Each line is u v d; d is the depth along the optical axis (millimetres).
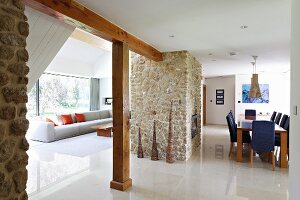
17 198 1679
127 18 2805
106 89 10453
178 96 4719
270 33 3408
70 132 7180
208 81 10688
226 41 3912
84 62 9289
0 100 1574
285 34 3467
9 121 1630
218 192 3182
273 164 4125
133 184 3455
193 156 5062
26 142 1751
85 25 2514
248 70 7930
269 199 2969
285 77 8289
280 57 5422
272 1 2295
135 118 5102
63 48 7777
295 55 2070
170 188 3314
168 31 3334
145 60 4973
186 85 4668
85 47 8398
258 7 2443
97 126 7473
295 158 2084
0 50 1572
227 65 6797
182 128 4703
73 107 9375
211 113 10695
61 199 2955
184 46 4281
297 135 2010
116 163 3305
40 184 3432
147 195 3078
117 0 2311
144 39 3775
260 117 7004
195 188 3314
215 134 7895
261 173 3961
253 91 5375
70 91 9227
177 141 4750
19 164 1695
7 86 1619
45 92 8109
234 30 3277
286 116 4812
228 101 10289
